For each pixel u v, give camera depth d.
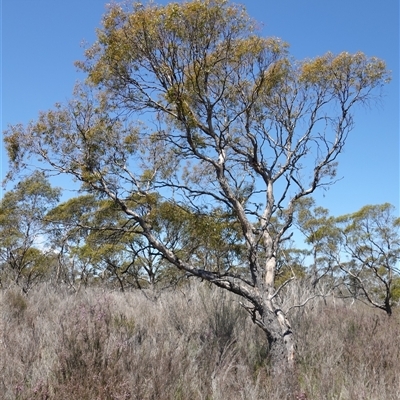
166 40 7.79
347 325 9.14
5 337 6.58
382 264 21.20
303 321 8.84
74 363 5.39
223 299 9.31
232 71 8.81
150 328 8.21
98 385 4.87
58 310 9.66
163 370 5.66
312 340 7.86
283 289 10.37
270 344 7.36
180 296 10.39
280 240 8.51
